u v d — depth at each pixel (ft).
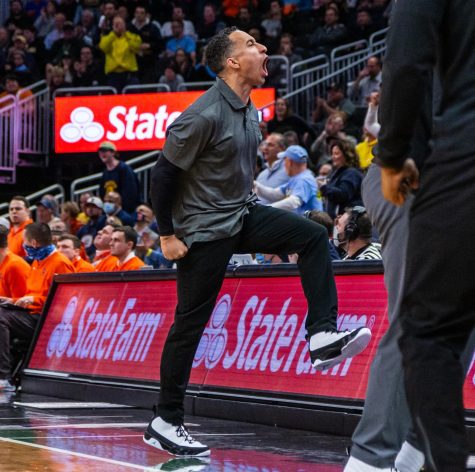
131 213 48.39
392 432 12.98
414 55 9.30
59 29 68.33
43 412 24.21
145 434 17.52
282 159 34.53
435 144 9.43
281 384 22.04
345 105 51.90
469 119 9.27
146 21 63.05
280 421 21.71
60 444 18.40
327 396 20.90
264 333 22.95
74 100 56.34
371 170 13.80
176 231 17.26
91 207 43.45
